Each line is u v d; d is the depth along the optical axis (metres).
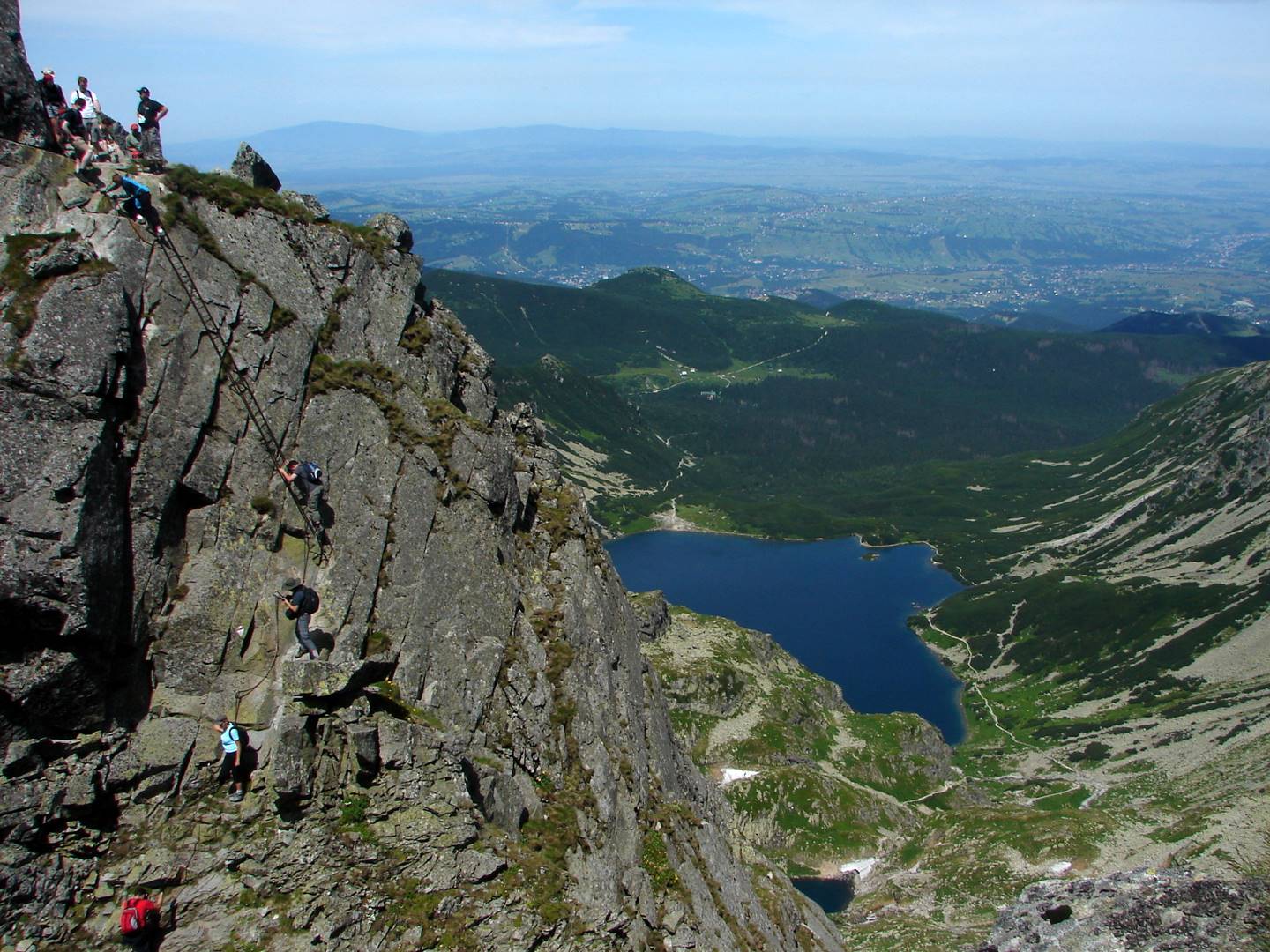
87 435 27.95
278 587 33.47
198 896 28.44
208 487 32.44
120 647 29.16
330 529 35.78
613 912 35.91
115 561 28.62
